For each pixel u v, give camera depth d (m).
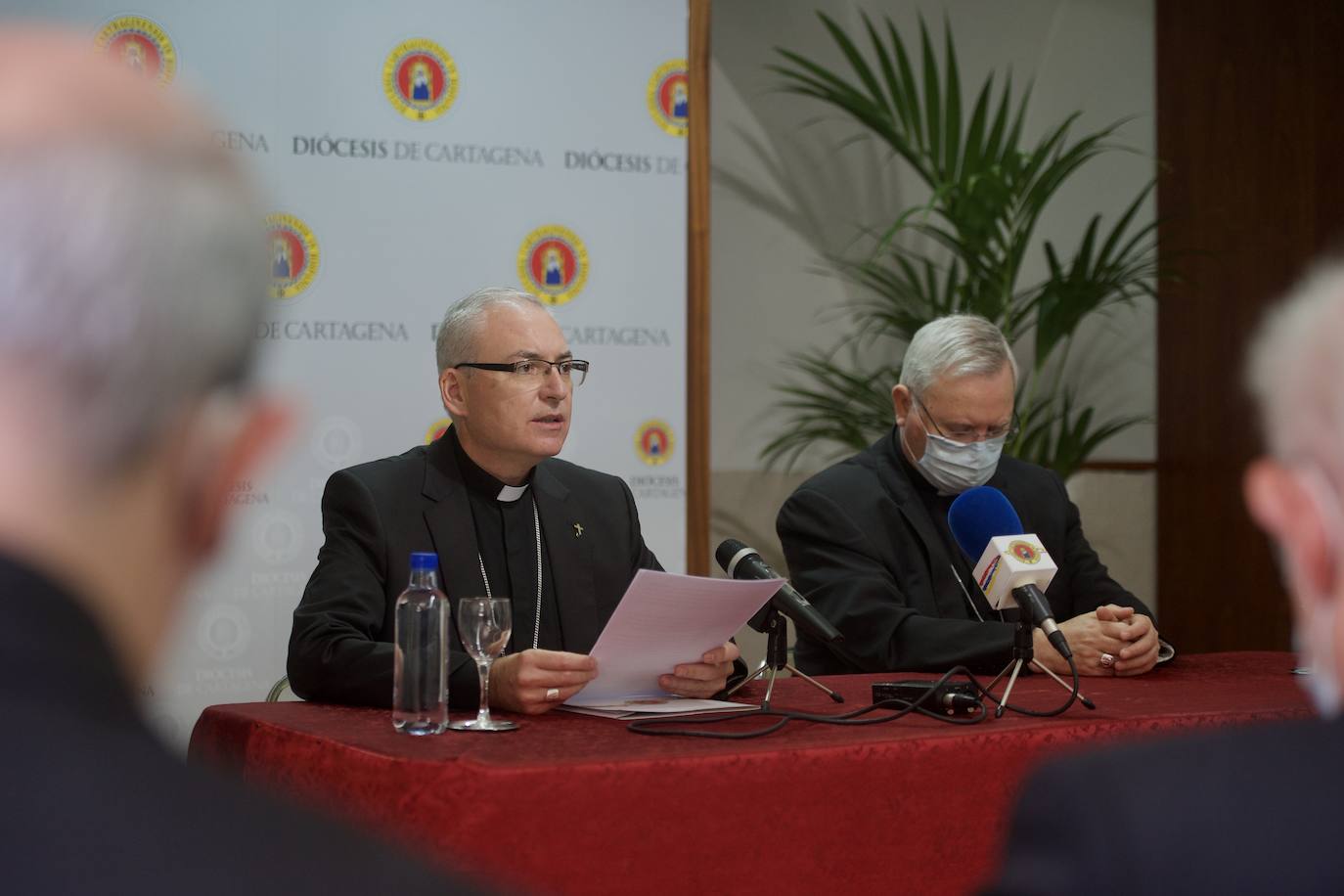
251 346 0.47
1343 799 0.63
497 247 4.33
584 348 4.41
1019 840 0.65
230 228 0.46
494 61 4.33
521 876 1.53
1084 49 6.22
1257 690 2.37
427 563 1.91
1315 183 5.52
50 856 0.37
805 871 1.68
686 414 4.52
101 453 0.43
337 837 0.42
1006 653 2.67
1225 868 0.60
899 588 3.17
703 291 4.58
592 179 4.42
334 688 2.27
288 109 4.13
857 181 6.00
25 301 0.42
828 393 5.93
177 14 4.02
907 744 1.76
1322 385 0.62
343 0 4.18
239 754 1.99
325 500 2.72
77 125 0.44
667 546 4.47
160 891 0.38
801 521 3.24
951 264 5.95
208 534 0.48
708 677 2.23
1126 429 6.22
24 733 0.39
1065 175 5.35
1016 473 3.43
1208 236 6.02
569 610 2.83
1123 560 6.17
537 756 1.62
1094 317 6.20
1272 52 5.72
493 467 2.83
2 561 0.41
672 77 4.51
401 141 4.24
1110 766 0.64
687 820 1.61
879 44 5.44
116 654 0.43
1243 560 5.77
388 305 4.22
